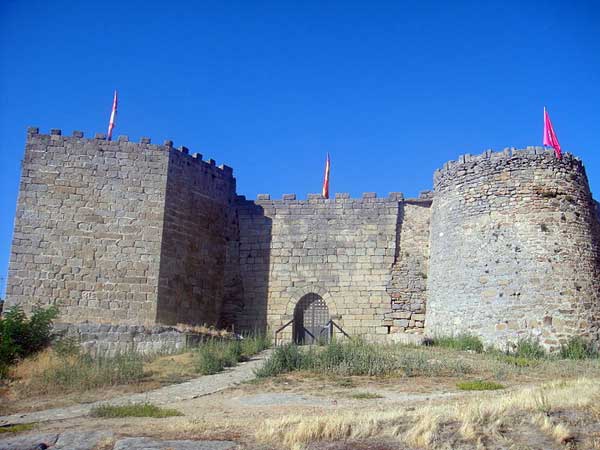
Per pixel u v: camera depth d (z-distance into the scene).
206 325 38.25
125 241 35.22
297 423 16.48
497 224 32.78
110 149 36.19
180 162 37.66
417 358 27.48
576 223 32.19
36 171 35.38
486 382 23.55
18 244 34.38
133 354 29.70
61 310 33.97
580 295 31.05
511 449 14.13
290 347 28.20
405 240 39.22
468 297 32.81
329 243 40.03
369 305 38.62
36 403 22.94
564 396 17.66
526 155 33.12
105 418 19.30
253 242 41.00
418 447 14.62
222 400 21.86
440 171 36.50
